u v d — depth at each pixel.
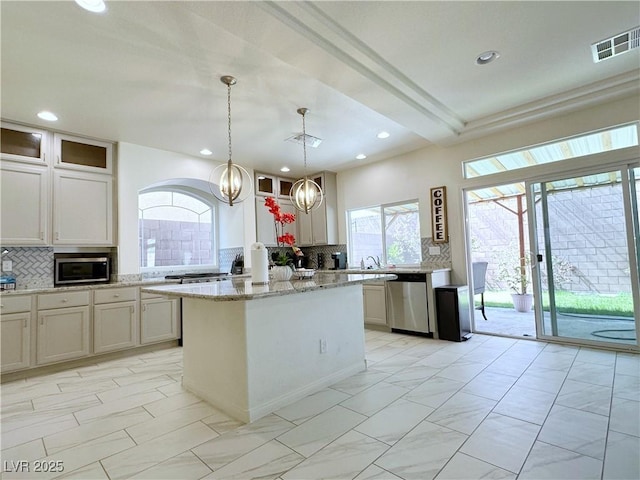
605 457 1.71
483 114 3.80
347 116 3.68
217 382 2.49
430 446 1.86
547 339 3.86
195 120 3.64
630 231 3.34
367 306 4.95
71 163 3.87
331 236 5.96
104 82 2.82
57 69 2.61
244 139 4.25
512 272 6.27
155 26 2.17
